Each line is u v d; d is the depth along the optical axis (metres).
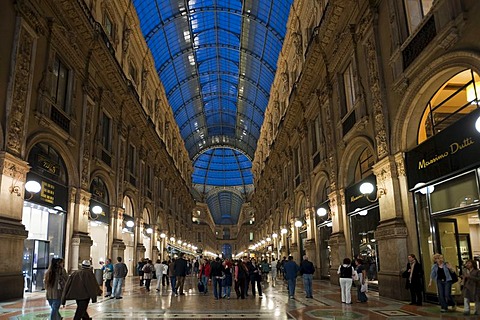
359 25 12.95
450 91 9.09
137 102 21.92
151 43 30.31
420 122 10.22
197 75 40.94
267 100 40.66
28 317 7.54
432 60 8.95
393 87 10.62
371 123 12.12
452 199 8.63
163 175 33.91
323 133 17.36
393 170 10.60
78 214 14.48
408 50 9.98
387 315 7.66
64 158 13.99
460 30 7.93
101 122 17.48
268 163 34.41
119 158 19.88
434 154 9.06
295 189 23.06
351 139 13.85
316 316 7.84
